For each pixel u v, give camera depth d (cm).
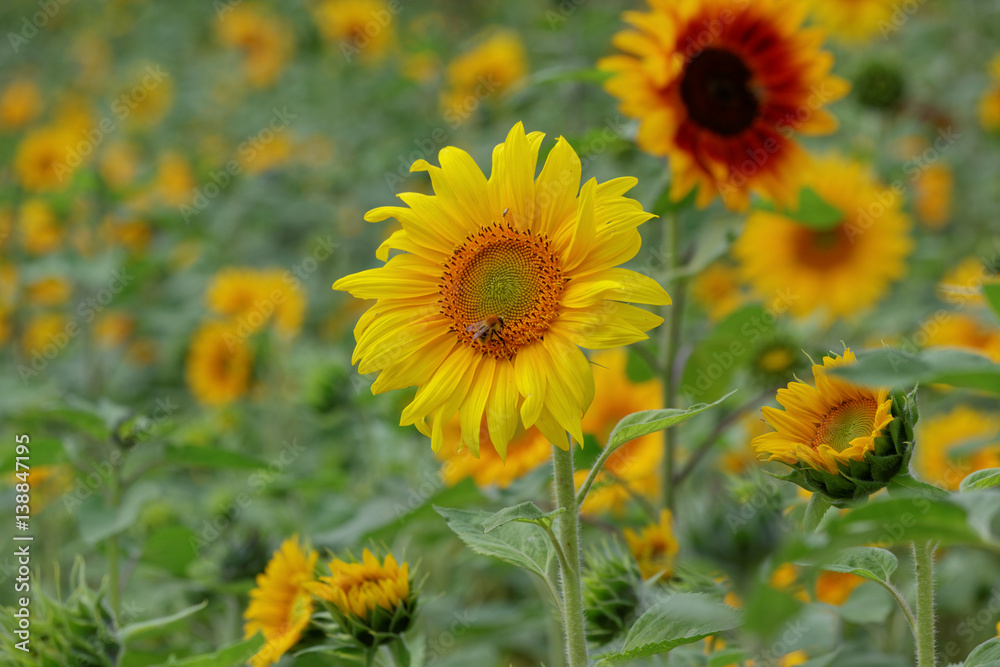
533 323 90
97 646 98
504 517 87
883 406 87
